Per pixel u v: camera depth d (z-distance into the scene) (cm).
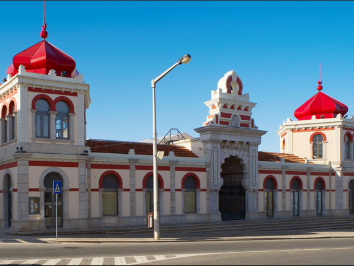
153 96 2303
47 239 2188
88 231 2553
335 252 1822
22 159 2522
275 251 1831
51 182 2641
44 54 2720
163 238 2342
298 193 3978
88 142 3120
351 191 4347
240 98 3566
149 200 3112
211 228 3012
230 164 3709
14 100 2667
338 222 3700
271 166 3744
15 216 2578
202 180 3331
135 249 1842
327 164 4219
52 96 2683
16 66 2750
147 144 3412
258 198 3606
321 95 4472
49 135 2658
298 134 4425
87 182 2827
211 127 3319
